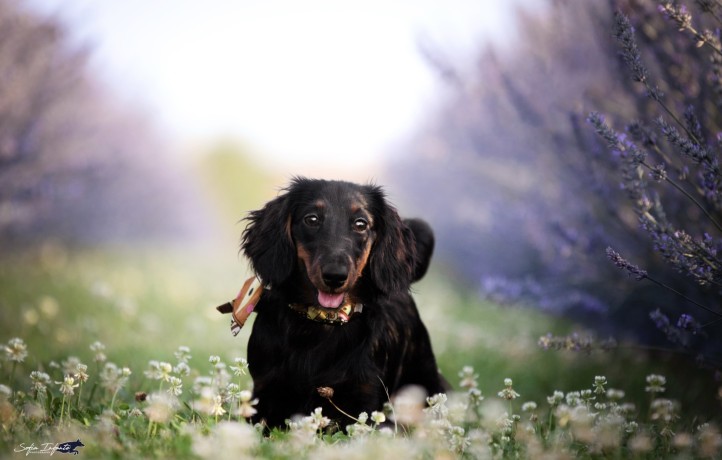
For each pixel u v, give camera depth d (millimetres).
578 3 6961
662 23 4855
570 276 7254
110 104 16906
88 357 6383
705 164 3906
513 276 10273
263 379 4387
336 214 4391
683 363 6402
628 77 5285
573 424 3787
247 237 4730
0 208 9242
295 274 4445
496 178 9820
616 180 5926
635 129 4395
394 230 4641
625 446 3766
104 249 18719
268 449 3432
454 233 14703
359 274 4367
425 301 11797
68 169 10492
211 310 8977
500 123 8703
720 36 4238
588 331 7312
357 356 4379
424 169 15164
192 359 6500
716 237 4719
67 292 10180
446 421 3668
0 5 8219
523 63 8484
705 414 4891
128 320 8531
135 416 3918
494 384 6367
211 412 3662
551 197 7922
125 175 17391
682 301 6070
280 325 4402
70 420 3875
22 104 8594
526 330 9047
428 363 5102
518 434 3766
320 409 3740
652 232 4098
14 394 4246
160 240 24359
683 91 4766
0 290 9758
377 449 3193
